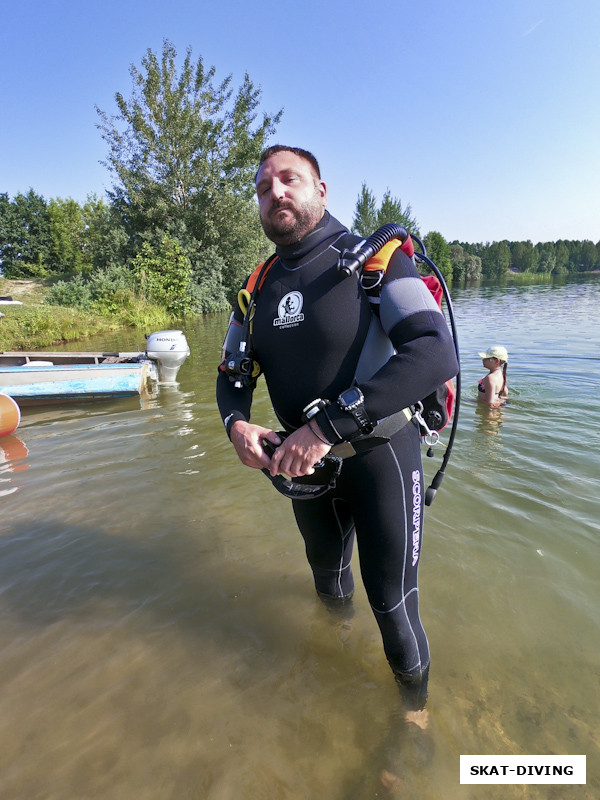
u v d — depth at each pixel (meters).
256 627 2.21
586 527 2.88
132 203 21.09
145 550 2.83
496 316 16.05
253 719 1.75
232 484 3.64
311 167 1.58
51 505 3.39
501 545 2.73
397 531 1.61
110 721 1.75
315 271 1.54
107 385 6.34
